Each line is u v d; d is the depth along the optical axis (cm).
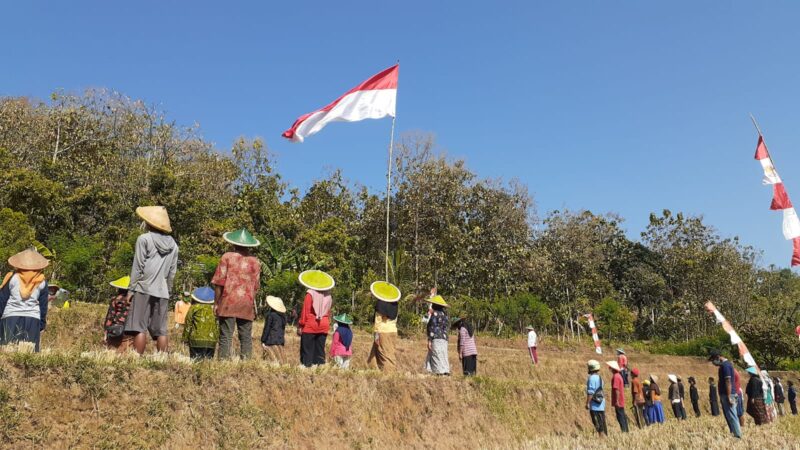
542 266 4847
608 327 4641
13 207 2639
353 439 955
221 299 902
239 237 934
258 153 4584
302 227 3531
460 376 1367
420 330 2970
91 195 2970
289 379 927
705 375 3403
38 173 3225
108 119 4081
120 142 4019
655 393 1802
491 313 4019
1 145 3469
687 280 5700
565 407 1616
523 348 3534
